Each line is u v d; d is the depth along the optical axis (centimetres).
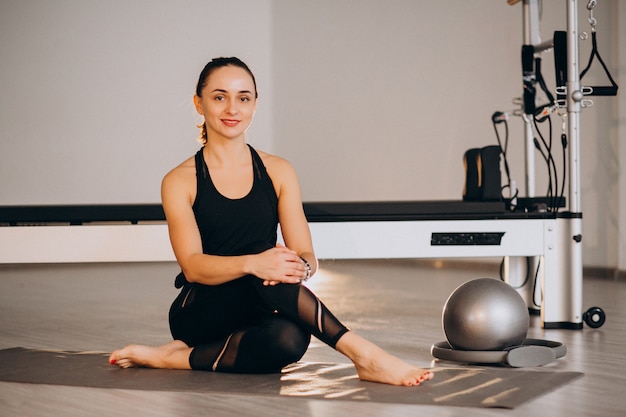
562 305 346
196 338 248
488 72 662
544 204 379
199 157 250
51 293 511
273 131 736
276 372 244
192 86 747
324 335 228
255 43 736
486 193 383
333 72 721
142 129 748
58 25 743
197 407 204
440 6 685
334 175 725
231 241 245
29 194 753
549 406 203
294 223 252
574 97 342
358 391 216
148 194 751
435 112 690
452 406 200
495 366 261
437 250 341
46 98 748
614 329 346
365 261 716
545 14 614
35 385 234
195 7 741
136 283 566
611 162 581
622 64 571
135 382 233
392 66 705
